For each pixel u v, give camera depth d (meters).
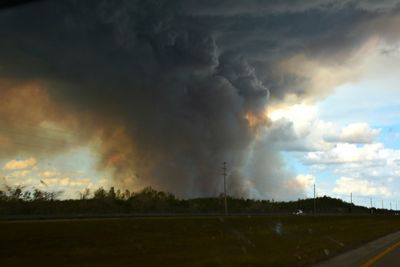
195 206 145.50
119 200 131.75
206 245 34.38
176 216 83.69
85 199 118.75
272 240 39.06
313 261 20.89
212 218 77.69
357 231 54.28
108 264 22.12
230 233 52.25
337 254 24.81
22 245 33.94
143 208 126.25
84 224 49.88
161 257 25.03
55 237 38.88
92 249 32.59
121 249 32.19
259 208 168.38
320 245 31.14
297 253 24.98
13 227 42.19
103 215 80.00
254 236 46.22
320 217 112.62
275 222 81.25
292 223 80.44
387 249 28.09
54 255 28.61
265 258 22.73
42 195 105.19
